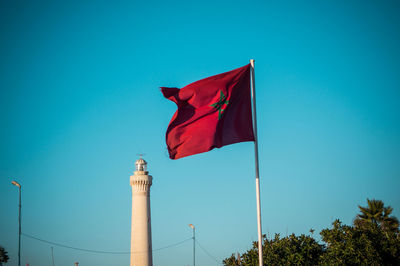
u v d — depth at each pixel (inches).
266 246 1824.6
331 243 1663.4
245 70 1121.4
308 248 1784.0
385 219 2534.5
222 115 1109.1
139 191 4116.6
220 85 1109.7
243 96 1121.4
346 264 1579.7
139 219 4082.2
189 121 1109.1
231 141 1106.1
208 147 1096.8
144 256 4035.4
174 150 1108.5
